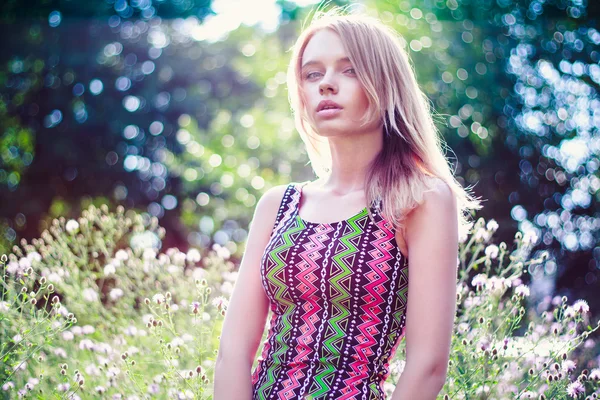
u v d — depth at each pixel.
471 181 11.87
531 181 11.98
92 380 3.02
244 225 13.56
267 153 13.44
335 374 1.81
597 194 11.45
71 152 12.99
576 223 11.51
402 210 1.85
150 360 3.12
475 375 2.65
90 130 13.12
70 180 13.13
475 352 2.69
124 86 13.45
